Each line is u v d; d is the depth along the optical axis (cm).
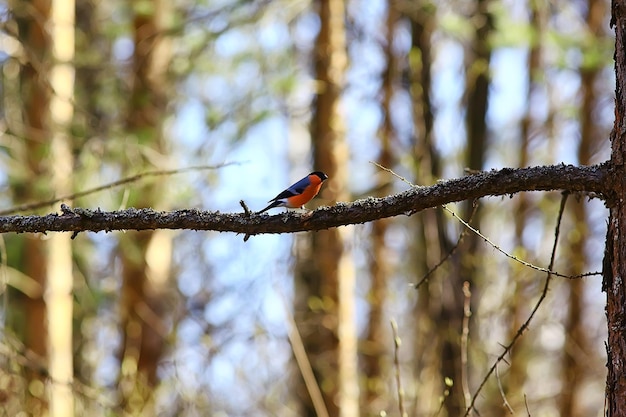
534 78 1625
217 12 1441
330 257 1468
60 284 1394
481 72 1664
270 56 1490
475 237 1648
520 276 1609
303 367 1102
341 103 1470
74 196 768
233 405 1656
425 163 1606
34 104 1372
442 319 1583
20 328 1424
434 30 1672
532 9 1627
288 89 1422
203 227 530
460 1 1659
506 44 1453
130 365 1509
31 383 1308
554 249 578
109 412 1311
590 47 1498
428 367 1584
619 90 496
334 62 1470
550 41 1481
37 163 1315
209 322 1642
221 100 1534
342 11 1487
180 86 1675
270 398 1633
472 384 1661
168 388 1527
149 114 1619
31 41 1419
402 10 1619
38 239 1377
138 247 1659
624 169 482
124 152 1327
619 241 482
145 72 1628
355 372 1462
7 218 545
